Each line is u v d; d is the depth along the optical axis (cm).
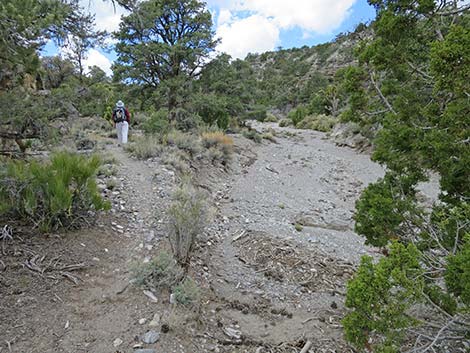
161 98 1591
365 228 400
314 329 377
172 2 1612
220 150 1207
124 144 1037
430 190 992
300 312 413
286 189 1055
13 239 383
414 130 341
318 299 448
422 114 353
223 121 1669
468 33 257
